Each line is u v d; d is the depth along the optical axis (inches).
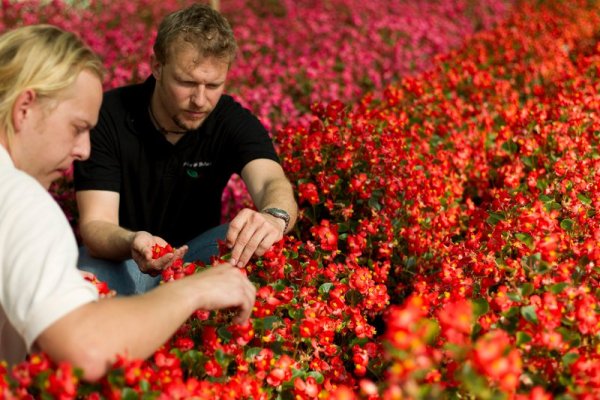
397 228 128.9
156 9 365.4
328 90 262.8
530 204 114.1
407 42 342.3
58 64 65.9
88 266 105.7
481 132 177.8
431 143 165.9
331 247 105.8
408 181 129.6
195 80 102.8
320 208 138.7
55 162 69.2
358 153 141.9
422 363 60.7
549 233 94.0
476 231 124.5
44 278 60.1
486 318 74.6
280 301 87.0
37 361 60.7
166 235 123.0
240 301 70.9
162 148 114.3
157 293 65.8
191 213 122.7
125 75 251.1
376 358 88.0
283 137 153.2
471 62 240.8
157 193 118.3
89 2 363.6
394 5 409.4
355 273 97.0
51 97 65.9
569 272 84.0
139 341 61.9
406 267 125.3
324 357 95.0
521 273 87.2
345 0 396.5
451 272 96.3
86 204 111.7
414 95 200.5
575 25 326.0
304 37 335.0
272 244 93.0
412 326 60.2
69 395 58.4
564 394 67.7
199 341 81.5
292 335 84.4
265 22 360.2
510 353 62.9
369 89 285.1
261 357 76.7
